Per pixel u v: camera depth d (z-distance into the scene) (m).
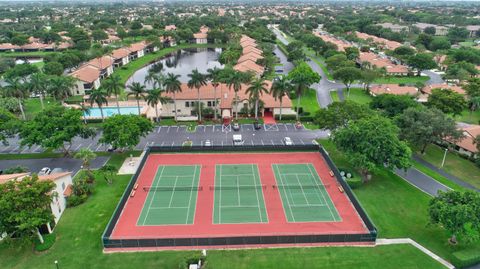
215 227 50.28
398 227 50.38
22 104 97.69
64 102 104.94
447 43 185.62
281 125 90.31
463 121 94.69
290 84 88.31
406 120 70.06
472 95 100.12
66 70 146.75
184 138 81.88
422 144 70.31
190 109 94.88
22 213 41.06
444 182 62.88
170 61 180.75
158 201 56.72
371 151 58.28
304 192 59.38
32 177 44.81
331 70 145.50
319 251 44.94
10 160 70.88
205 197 57.91
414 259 44.00
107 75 140.62
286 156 72.75
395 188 60.88
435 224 46.72
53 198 49.50
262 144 78.25
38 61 167.25
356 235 45.88
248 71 112.38
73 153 74.00
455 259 42.69
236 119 92.88
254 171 66.50
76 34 190.00
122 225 50.53
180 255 44.12
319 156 72.81
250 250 45.03
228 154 73.56
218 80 91.00
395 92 110.94
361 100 110.31
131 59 173.38
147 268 42.06
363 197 58.03
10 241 43.06
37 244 45.81
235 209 54.62
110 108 98.44
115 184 62.09
